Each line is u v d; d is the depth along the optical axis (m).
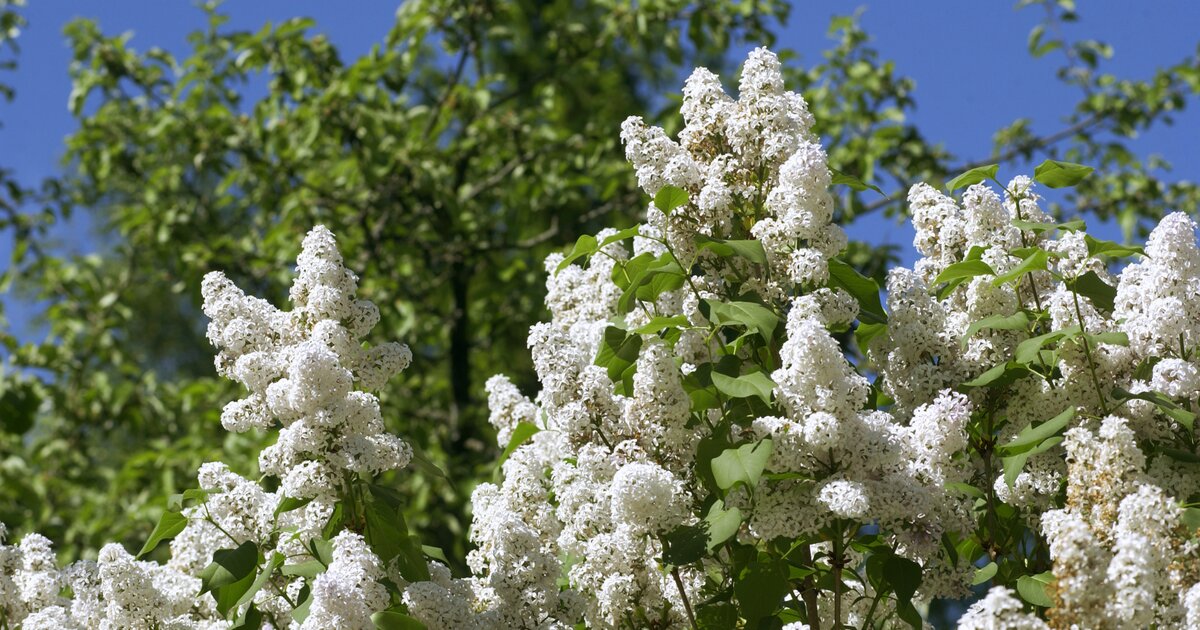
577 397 4.18
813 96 14.96
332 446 4.09
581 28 15.92
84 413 14.59
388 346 4.31
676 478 4.00
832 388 3.81
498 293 15.61
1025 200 4.71
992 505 4.27
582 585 4.09
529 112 15.22
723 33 14.87
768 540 4.01
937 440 4.02
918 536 3.90
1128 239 14.58
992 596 3.05
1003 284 4.42
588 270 5.02
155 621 4.29
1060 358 4.23
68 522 14.77
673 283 4.33
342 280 4.32
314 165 14.91
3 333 14.33
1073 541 3.21
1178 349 4.16
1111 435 3.54
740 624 4.21
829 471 3.87
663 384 4.03
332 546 4.02
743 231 4.46
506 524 4.07
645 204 14.20
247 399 4.29
